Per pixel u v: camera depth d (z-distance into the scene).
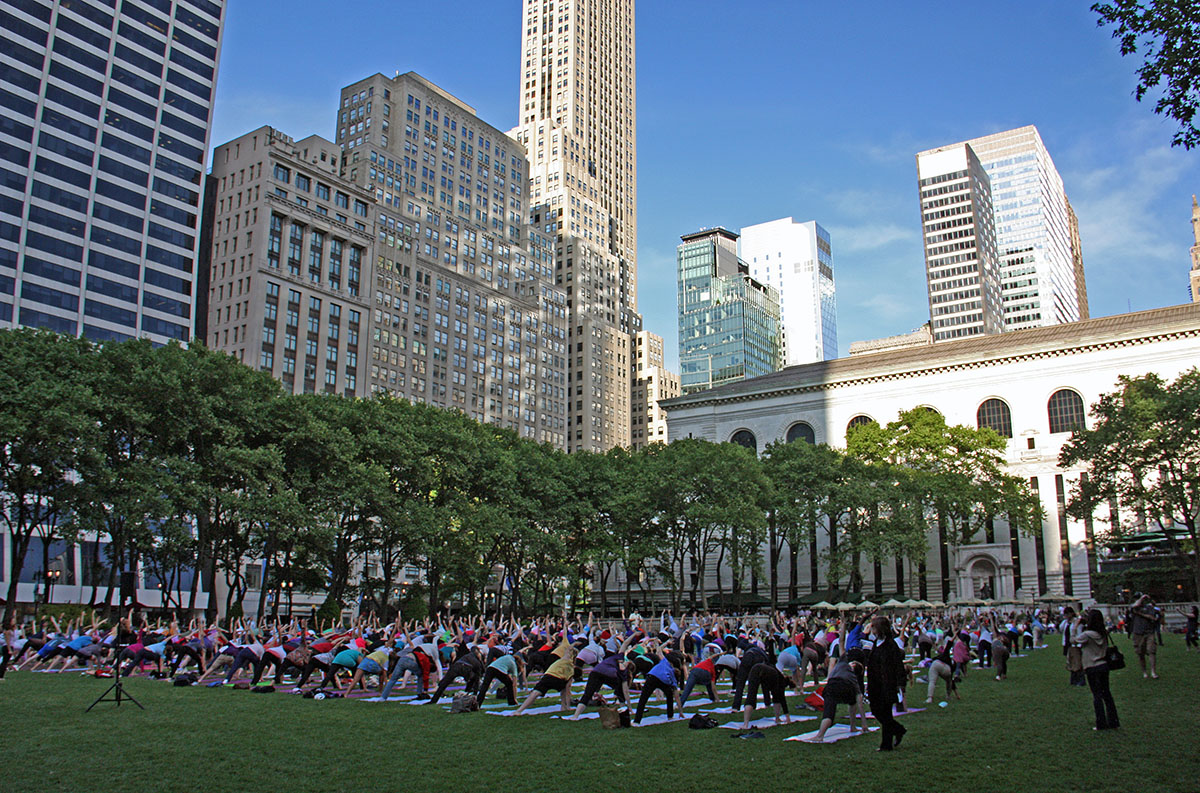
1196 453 72.44
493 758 17.42
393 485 75.31
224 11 142.12
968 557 106.81
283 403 68.94
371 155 172.88
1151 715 22.33
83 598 97.44
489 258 195.00
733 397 133.00
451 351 176.25
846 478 92.75
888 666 18.20
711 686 27.08
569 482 89.62
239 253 141.38
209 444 66.06
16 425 51.72
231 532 70.06
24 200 114.19
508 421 188.88
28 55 116.88
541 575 87.75
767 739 19.78
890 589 113.94
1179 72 25.16
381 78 183.62
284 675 35.25
